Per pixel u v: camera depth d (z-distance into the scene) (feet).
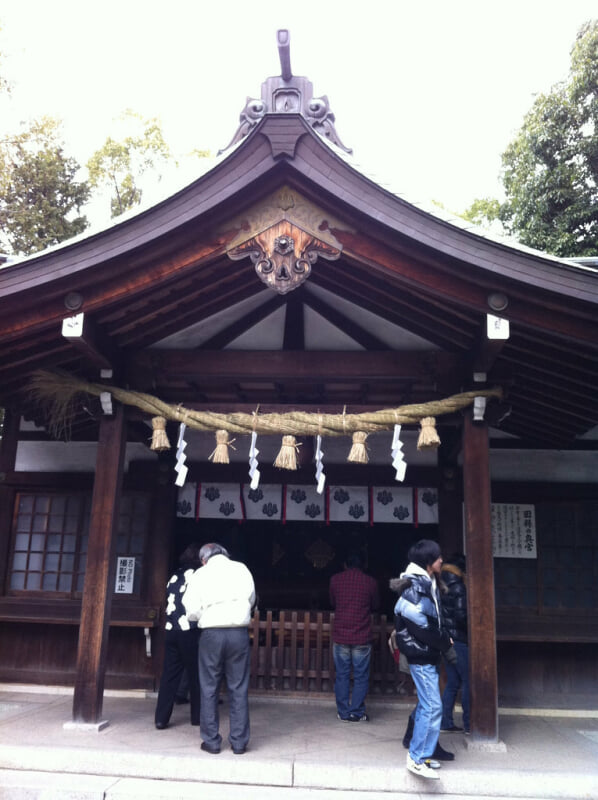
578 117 47.50
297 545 32.37
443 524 22.82
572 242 45.70
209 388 19.20
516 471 23.02
